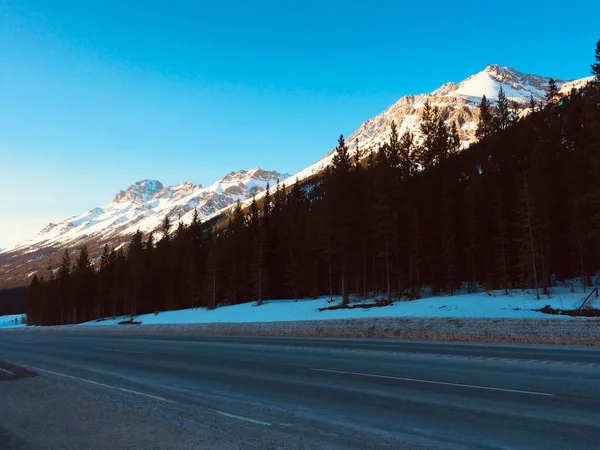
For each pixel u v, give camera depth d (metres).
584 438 5.49
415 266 48.31
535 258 39.84
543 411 6.77
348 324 25.06
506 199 50.44
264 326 29.55
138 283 83.19
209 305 68.62
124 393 9.78
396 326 22.45
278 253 73.50
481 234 48.25
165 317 61.47
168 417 7.33
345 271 45.88
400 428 6.24
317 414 7.25
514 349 14.48
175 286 85.00
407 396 8.20
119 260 92.62
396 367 11.62
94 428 6.82
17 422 7.51
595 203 33.25
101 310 95.38
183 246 93.69
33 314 116.38
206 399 8.83
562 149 53.62
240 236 79.94
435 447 5.39
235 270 70.81
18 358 19.42
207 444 5.78
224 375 11.80
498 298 35.38
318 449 5.47
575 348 14.33
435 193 55.66
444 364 11.77
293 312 44.53
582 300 29.17
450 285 46.47
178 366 14.12
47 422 7.39
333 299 51.81
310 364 12.95
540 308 28.30
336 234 45.75
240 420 7.02
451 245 47.53
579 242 38.88
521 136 58.44
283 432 6.27
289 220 77.06
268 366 13.00
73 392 10.08
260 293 59.59
